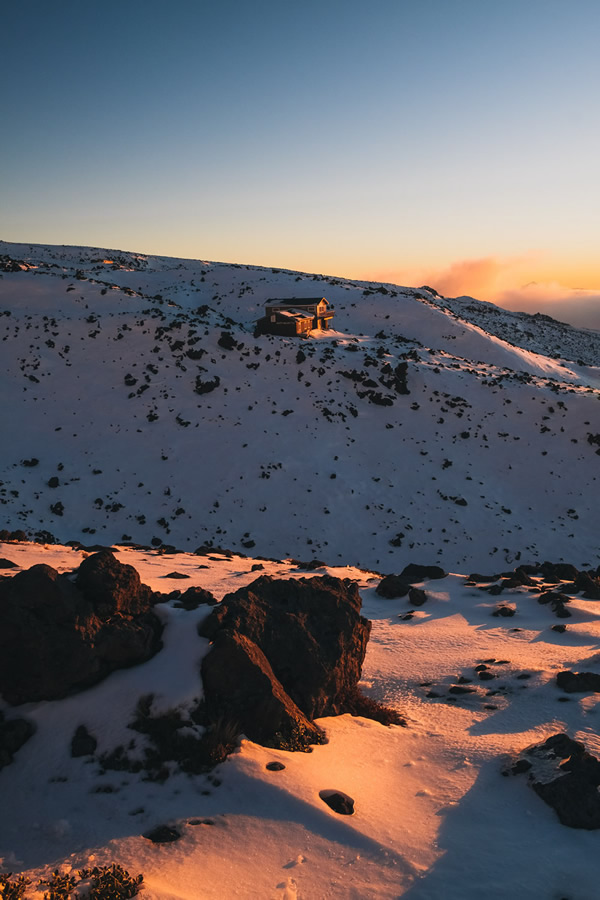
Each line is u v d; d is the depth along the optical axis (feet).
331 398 211.41
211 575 65.51
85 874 20.90
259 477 168.55
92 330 234.38
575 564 146.61
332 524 154.30
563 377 336.90
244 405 200.54
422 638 51.65
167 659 32.60
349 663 37.29
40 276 309.63
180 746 28.32
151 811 24.73
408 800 26.55
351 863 22.00
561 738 29.50
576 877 20.66
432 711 36.96
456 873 21.24
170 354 221.05
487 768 28.94
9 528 125.49
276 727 30.60
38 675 30.25
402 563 142.10
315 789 26.27
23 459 166.71
